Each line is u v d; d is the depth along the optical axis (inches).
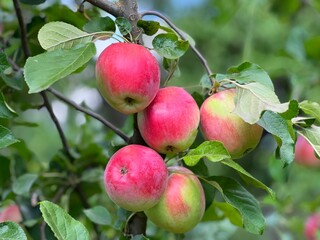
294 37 66.1
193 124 32.6
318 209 58.4
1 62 31.9
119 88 30.8
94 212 39.9
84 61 29.3
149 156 31.5
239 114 30.9
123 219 35.7
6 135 30.2
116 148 35.5
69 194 45.8
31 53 41.9
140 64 30.9
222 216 42.9
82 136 49.1
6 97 42.3
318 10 73.9
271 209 65.2
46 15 41.5
